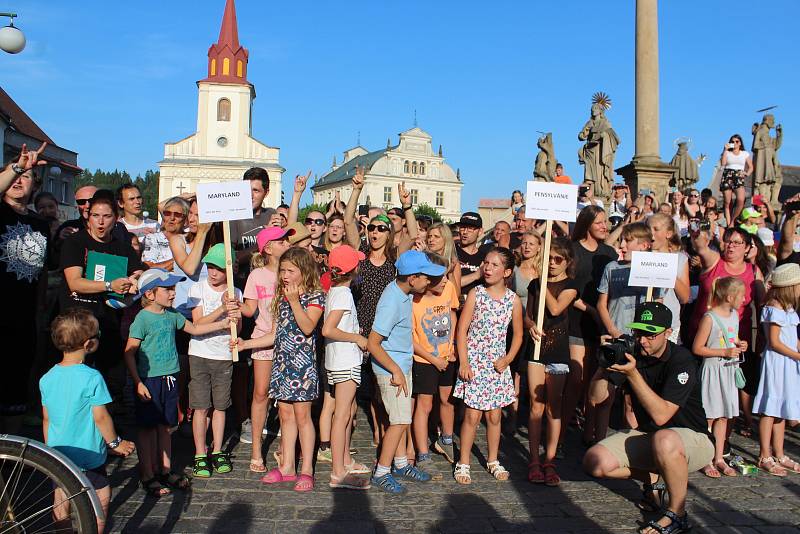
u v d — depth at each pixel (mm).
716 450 6004
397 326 5375
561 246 5953
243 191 5613
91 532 3510
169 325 5277
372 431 7266
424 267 5270
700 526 4695
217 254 5734
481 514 4844
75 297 5809
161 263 7129
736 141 13016
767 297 6168
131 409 7520
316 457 6148
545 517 4809
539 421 5742
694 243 7414
